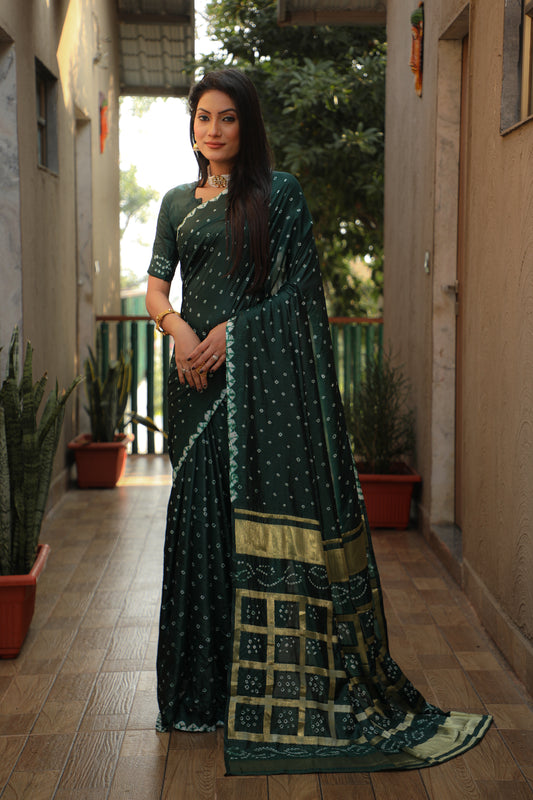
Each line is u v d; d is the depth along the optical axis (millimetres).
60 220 5098
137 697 2516
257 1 8578
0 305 3992
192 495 2277
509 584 2760
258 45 8586
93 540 4223
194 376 2234
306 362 2285
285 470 2238
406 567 3797
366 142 7637
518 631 2664
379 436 4539
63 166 5219
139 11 8258
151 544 4148
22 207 4031
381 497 4449
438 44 3891
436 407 4074
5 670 2703
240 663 2197
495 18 2910
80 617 3164
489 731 2299
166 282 2393
